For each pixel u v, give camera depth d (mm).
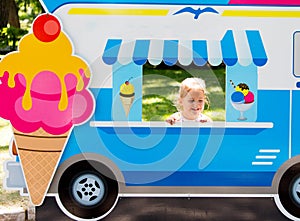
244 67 4336
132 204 4426
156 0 4305
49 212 4426
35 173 4383
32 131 4355
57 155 4375
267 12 4309
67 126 4355
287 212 4422
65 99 4340
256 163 4387
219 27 4309
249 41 4293
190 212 4414
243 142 4375
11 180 4426
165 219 4418
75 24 4309
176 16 4301
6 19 12305
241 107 4359
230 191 4398
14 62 4320
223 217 4414
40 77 4328
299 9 4316
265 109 4352
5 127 9273
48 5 4305
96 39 4312
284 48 4316
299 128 4363
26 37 4312
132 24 4301
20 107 4344
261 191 4406
